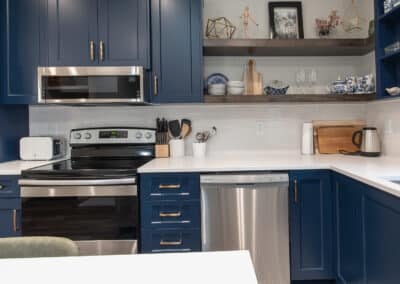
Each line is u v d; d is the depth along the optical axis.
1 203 2.04
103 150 2.65
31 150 2.51
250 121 2.74
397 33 2.16
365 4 2.62
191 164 2.17
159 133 2.68
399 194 1.28
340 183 1.91
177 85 2.40
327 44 2.41
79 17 2.36
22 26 2.36
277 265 2.05
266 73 2.73
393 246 1.37
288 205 2.06
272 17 2.68
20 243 1.00
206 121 2.74
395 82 2.21
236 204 2.03
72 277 0.76
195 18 2.39
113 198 2.02
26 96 2.36
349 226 1.80
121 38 2.36
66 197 2.02
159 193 2.05
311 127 2.64
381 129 2.46
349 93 2.42
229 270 0.79
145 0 2.36
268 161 2.22
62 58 2.36
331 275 2.07
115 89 2.30
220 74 2.65
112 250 2.03
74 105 2.63
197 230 2.05
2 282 0.74
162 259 0.87
